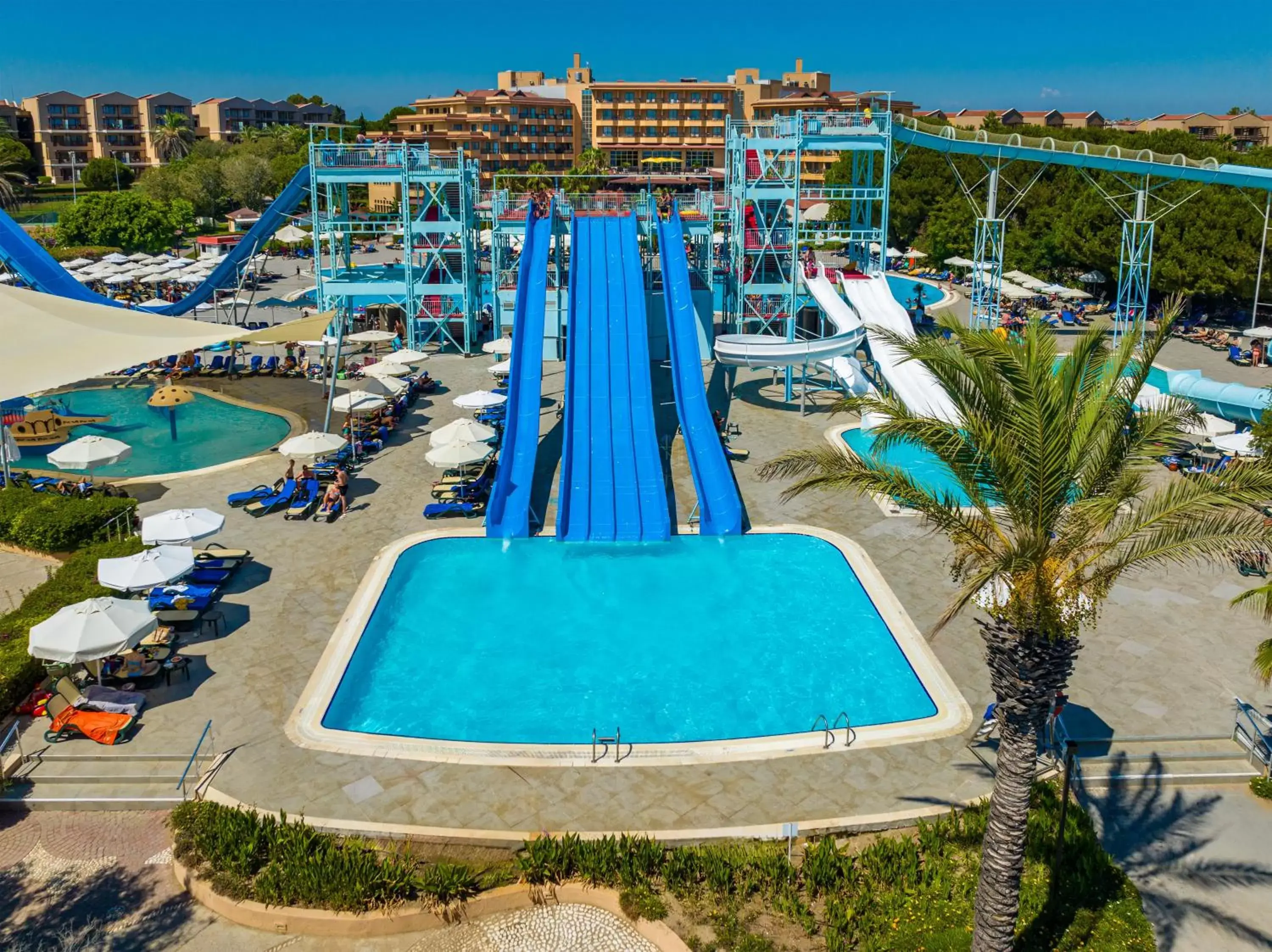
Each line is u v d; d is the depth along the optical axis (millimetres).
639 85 162125
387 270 71125
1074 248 75250
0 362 34250
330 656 26922
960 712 24406
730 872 18891
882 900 18406
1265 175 51375
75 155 193750
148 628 24188
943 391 44125
